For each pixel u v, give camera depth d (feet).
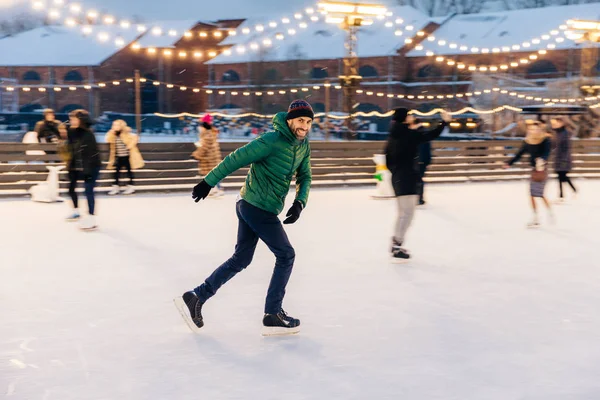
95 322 15.02
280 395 10.93
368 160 50.37
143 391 11.06
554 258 22.99
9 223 30.04
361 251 24.07
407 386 11.37
